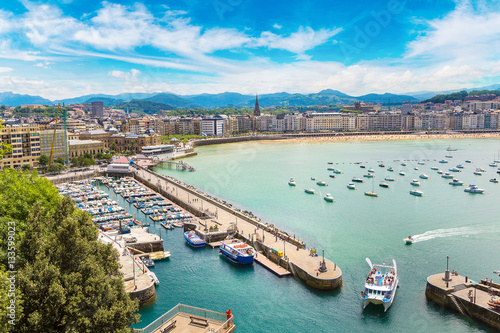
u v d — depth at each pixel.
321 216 174.75
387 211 182.88
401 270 112.81
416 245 133.75
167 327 66.25
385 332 84.81
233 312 93.00
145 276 103.75
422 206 192.25
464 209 185.25
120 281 59.94
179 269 117.06
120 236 138.38
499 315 81.75
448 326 85.94
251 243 133.50
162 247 133.12
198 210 174.12
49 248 56.50
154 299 98.94
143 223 163.25
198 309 72.00
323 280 101.62
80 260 57.75
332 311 92.94
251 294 101.44
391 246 133.12
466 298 88.75
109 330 53.56
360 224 161.00
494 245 132.62
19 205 75.12
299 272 108.88
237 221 159.00
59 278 53.88
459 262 118.06
